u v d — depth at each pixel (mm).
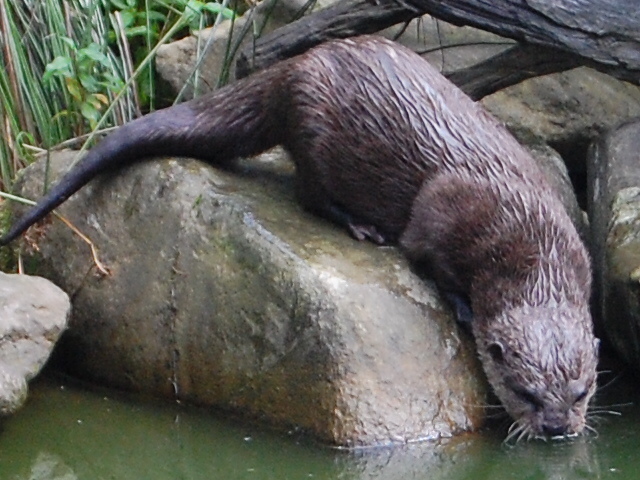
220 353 9000
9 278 9133
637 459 8359
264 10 12281
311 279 8695
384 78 9484
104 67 12102
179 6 12945
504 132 9602
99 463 8531
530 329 8648
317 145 9484
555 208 9250
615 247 9531
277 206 9617
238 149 10000
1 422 9039
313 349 8547
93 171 9820
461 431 8703
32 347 8820
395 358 8633
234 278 9031
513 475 8164
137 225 9664
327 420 8469
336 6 11242
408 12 10953
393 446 8453
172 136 9898
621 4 9852
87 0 12172
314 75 9539
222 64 12195
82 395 9570
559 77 11789
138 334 9430
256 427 8797
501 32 10156
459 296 9148
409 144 9352
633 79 9984
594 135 11719
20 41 11656
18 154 11406
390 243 9523
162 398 9344
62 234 9961
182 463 8469
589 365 8625
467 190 9133
